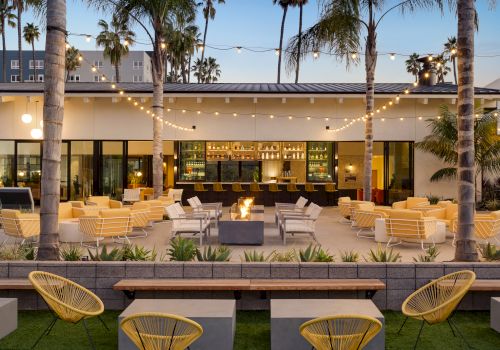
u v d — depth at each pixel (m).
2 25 39.59
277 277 5.96
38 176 18.84
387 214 10.82
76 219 11.13
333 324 4.02
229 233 10.16
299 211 11.59
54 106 6.59
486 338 5.02
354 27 13.38
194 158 19.53
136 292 5.86
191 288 5.59
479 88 18.72
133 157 21.88
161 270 5.98
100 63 49.94
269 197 19.39
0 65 52.41
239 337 5.05
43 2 10.83
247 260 6.55
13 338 4.98
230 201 19.38
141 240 10.77
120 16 13.88
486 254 7.11
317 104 18.86
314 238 10.31
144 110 18.84
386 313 5.82
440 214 11.76
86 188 18.98
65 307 4.46
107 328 5.29
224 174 20.45
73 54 39.88
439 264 5.91
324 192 19.27
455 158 17.12
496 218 9.66
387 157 18.94
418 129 18.72
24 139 18.69
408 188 18.97
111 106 18.88
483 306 5.91
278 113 18.91
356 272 5.96
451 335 5.11
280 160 20.89
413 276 5.91
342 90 17.73
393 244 10.19
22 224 9.30
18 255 6.75
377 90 18.00
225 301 5.06
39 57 51.75
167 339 3.87
